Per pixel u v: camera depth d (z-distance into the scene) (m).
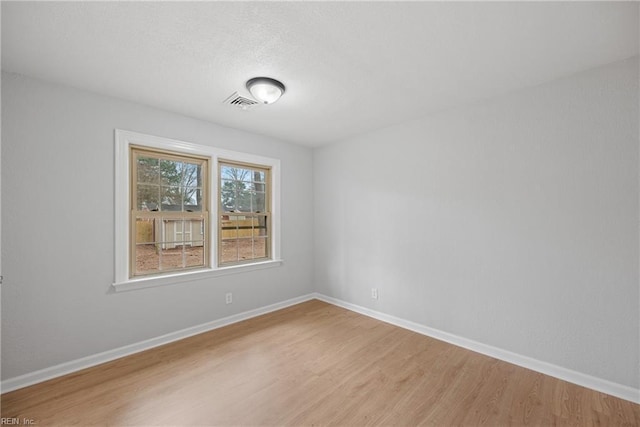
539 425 1.67
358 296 3.61
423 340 2.80
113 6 1.41
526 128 2.29
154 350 2.59
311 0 1.38
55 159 2.18
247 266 3.38
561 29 1.60
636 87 1.85
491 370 2.25
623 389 1.89
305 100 2.55
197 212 3.07
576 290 2.07
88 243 2.32
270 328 3.09
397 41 1.72
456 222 2.71
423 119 2.95
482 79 2.17
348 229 3.73
